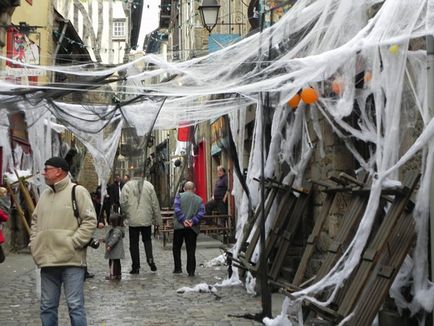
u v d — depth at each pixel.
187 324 7.90
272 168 10.48
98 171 15.40
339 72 7.30
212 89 7.96
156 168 45.94
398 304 6.23
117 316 8.47
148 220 12.67
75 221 6.31
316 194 9.98
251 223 10.33
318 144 9.91
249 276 10.40
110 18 33.62
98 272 13.20
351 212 6.92
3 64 14.46
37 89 7.90
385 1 6.00
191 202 12.32
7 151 13.87
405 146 6.44
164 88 8.25
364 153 8.52
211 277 12.13
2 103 8.27
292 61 6.63
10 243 16.61
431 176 5.76
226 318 8.21
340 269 6.71
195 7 23.94
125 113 10.61
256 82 7.64
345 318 5.90
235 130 12.80
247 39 7.92
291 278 9.69
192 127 17.83
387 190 5.96
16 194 13.92
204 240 19.44
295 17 7.42
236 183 12.41
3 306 9.25
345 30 6.78
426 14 5.62
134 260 12.77
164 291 10.52
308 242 7.73
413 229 5.95
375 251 5.91
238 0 17.42
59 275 6.30
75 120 11.04
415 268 5.98
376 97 6.30
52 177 6.35
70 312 6.20
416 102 5.98
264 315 7.98
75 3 32.12
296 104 8.37
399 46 5.83
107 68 8.55
